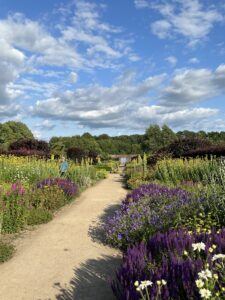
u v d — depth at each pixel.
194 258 3.76
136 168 26.30
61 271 5.38
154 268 3.88
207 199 6.71
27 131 78.12
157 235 4.90
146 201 8.34
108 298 4.42
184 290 3.21
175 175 15.80
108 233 7.17
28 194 9.62
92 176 23.12
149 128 74.81
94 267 5.54
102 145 108.00
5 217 7.65
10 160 18.09
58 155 29.34
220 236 4.26
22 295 4.55
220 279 3.16
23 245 6.79
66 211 10.46
